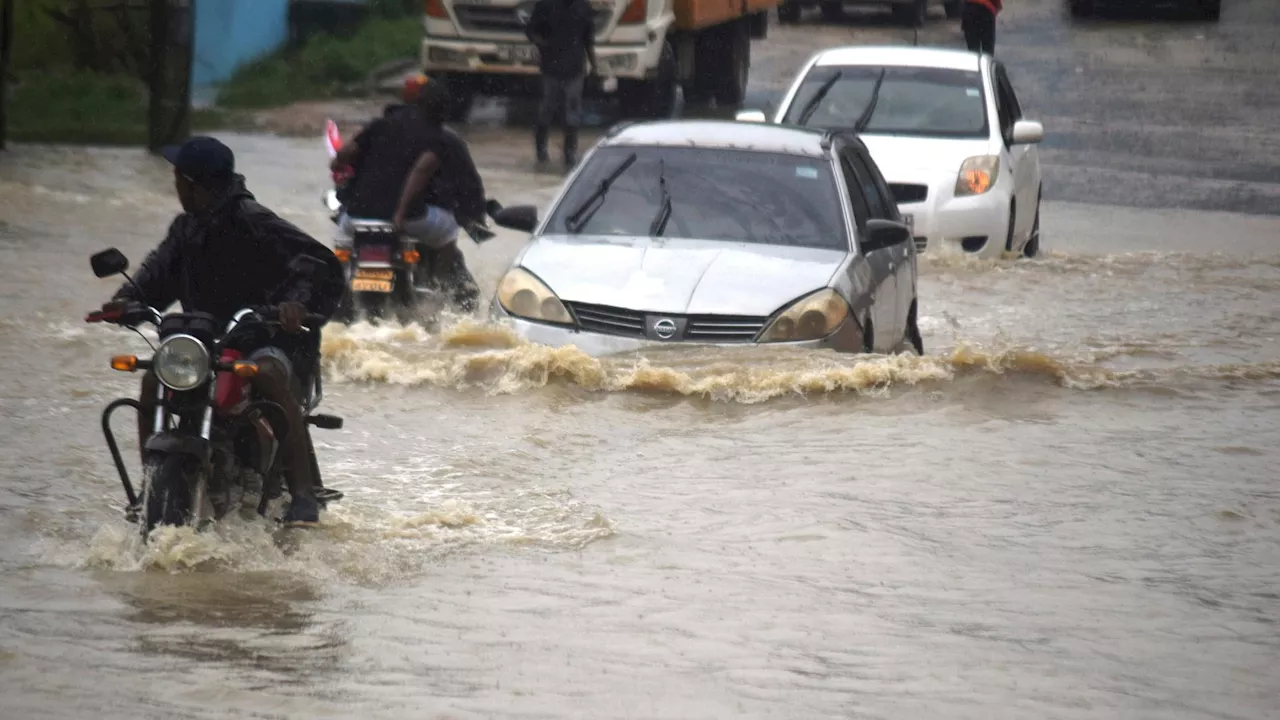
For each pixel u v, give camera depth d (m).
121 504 21.83
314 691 15.32
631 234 32.94
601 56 79.44
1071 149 80.75
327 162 67.25
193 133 76.00
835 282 30.98
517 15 78.75
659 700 15.39
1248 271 49.34
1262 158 79.56
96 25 91.56
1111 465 25.33
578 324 30.61
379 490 23.03
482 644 16.91
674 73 85.06
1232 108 94.69
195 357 18.94
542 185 64.06
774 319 30.17
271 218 20.28
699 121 36.56
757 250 32.16
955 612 18.42
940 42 119.44
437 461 24.72
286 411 20.20
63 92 85.12
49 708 14.65
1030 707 15.45
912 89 53.12
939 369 30.56
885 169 50.00
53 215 50.00
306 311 19.70
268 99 88.00
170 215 51.19
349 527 21.08
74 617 17.27
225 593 18.30
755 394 29.09
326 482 23.30
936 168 50.03
